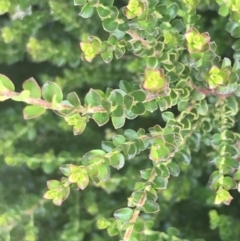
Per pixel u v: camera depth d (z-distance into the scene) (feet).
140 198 1.39
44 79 1.79
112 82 1.81
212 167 1.77
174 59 1.54
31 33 1.75
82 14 1.42
